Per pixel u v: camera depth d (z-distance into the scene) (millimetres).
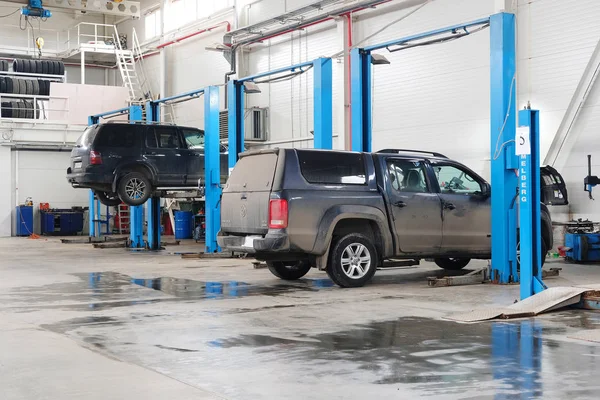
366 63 12430
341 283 9812
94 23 32281
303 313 7629
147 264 14258
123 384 4637
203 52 27938
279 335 6367
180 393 4422
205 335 6402
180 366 5188
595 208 15289
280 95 24188
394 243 10156
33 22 32812
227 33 25125
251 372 4980
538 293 8031
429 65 18781
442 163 10750
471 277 10242
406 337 6223
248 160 10062
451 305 8156
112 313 7754
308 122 23016
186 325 6934
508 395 4324
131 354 5613
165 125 17031
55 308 8172
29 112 29141
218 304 8391
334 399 4285
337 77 21438
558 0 15820
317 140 13180
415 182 10438
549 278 11023
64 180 29625
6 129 27938
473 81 17641
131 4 31156
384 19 20047
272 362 5289
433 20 18641
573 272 12070
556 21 15875
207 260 15250
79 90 29562
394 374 4879
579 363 5160
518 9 16609
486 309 7551
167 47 30234
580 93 15461
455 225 10547
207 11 27703
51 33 33250
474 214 10711
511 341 6000
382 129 20266
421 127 19078
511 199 10297
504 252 10250
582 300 7777
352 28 20969
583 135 15477
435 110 18672
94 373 4945
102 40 34344
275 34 23656
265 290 9727
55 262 14844
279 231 9336
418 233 10266
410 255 10320
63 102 29359
